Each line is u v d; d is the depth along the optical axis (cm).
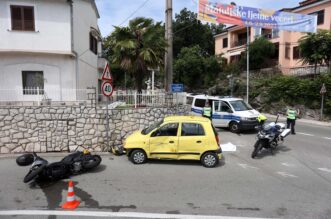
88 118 1059
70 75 1467
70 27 1437
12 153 1014
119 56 1260
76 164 736
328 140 1222
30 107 1021
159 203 545
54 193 605
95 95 1065
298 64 2741
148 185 651
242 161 884
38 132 1032
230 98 1519
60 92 1145
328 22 2366
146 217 482
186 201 555
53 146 1045
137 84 1308
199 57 3503
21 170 786
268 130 949
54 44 1421
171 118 875
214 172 762
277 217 487
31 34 1386
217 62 3419
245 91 2662
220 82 3136
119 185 652
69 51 1438
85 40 1714
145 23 1279
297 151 1018
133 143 845
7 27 1355
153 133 842
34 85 1412
